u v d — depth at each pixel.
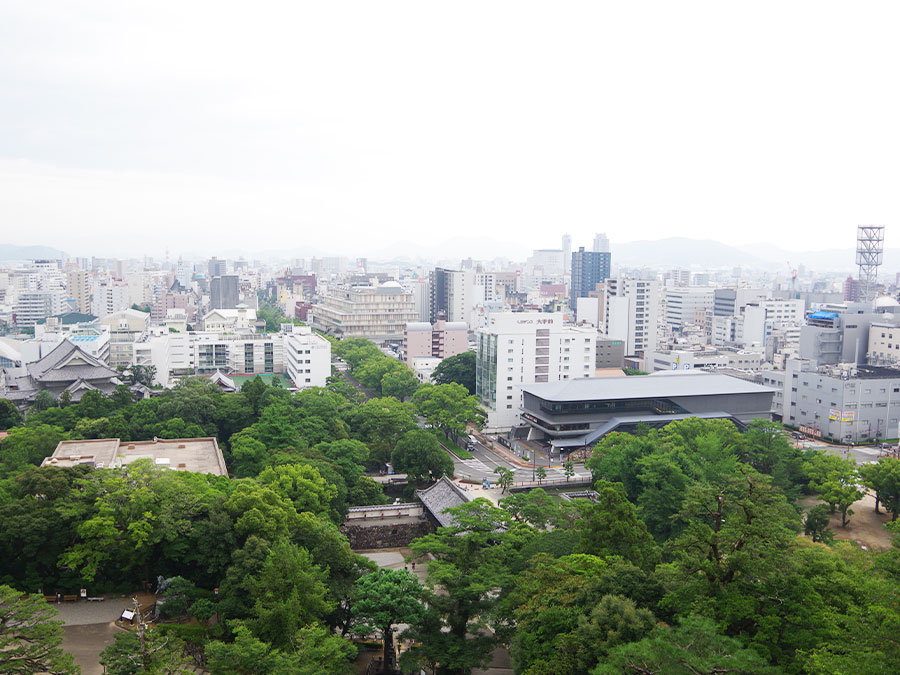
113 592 107.62
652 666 62.69
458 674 96.56
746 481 91.69
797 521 130.62
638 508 142.75
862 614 66.06
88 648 92.50
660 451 163.25
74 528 103.81
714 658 60.84
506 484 187.50
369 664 101.06
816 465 172.88
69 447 149.88
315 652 78.25
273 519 107.25
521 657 81.94
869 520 165.25
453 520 115.44
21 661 72.31
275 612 85.00
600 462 173.88
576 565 92.12
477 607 96.44
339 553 109.81
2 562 104.06
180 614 100.19
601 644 71.25
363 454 175.62
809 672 64.06
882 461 166.00
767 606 75.06
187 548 106.06
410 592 96.38
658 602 80.12
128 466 114.12
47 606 76.25
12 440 155.62
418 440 183.50
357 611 95.31
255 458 157.88
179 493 108.62
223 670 75.50
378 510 159.50
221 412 186.75
